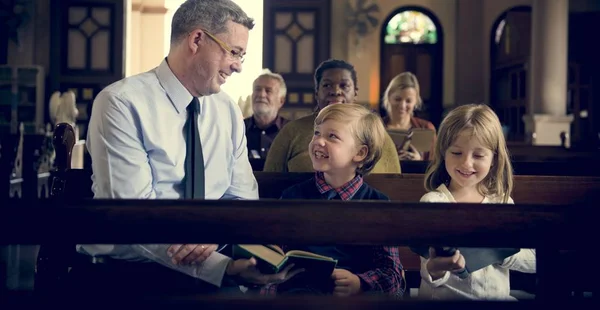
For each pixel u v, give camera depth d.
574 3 16.30
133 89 2.81
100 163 2.75
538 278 1.95
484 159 2.84
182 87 2.88
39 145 9.46
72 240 1.89
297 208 1.91
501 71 16.91
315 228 1.92
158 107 2.84
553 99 13.64
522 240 1.93
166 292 2.65
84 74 15.62
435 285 2.60
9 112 15.15
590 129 16.09
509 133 16.11
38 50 15.60
